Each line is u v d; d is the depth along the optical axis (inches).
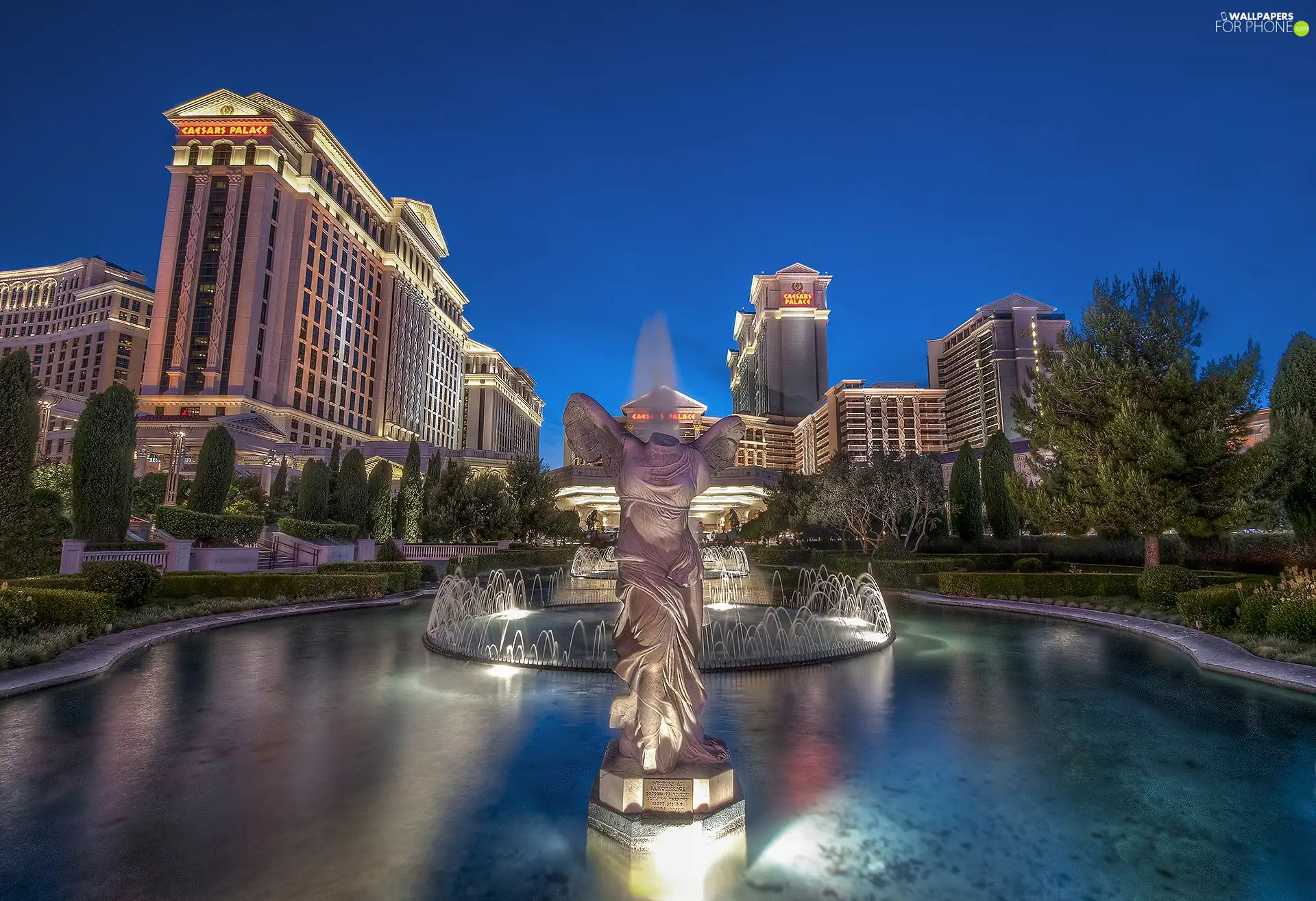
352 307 3969.0
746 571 1379.2
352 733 272.8
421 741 261.9
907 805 199.6
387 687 356.8
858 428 5502.0
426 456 3029.0
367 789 212.1
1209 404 663.8
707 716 301.9
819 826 184.4
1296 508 699.4
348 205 3973.9
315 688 353.4
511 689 350.9
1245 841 176.9
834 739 266.2
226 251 3196.4
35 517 716.0
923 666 414.0
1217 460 658.8
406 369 4483.3
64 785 215.5
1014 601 748.0
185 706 315.9
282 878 155.5
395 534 1544.0
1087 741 264.2
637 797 172.9
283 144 3437.5
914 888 151.3
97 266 5012.3
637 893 148.3
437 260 5187.0
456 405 5526.6
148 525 1043.3
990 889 151.4
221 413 3058.6
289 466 2603.3
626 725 184.2
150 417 2807.6
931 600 789.9
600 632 553.9
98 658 403.9
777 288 7564.0
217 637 520.4
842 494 1200.8
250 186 3284.9
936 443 5462.6
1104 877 157.3
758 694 343.3
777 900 145.6
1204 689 354.0
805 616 660.1
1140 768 232.4
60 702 320.8
